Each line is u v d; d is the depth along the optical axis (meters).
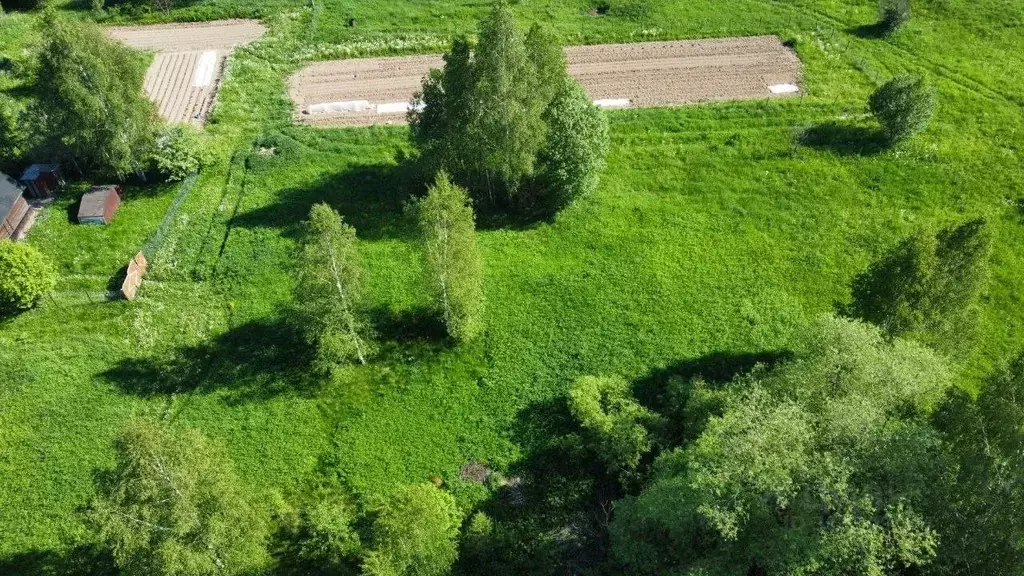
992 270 55.66
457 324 49.09
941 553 32.56
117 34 79.94
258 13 82.88
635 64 76.31
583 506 42.44
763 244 56.91
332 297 44.50
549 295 53.00
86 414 45.47
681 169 63.66
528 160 54.44
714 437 37.62
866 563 30.95
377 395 47.28
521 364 48.88
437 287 47.59
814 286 53.81
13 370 47.09
